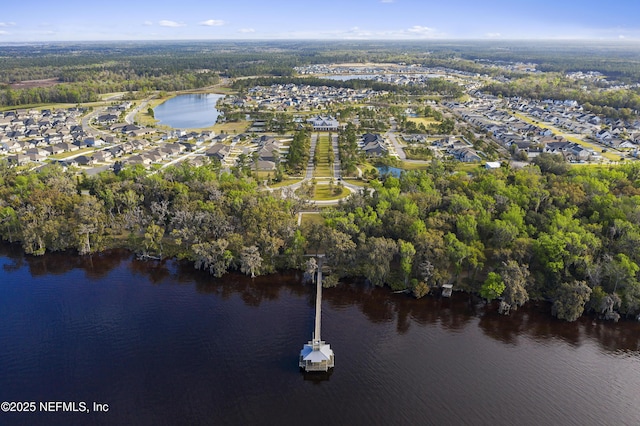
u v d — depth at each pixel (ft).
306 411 324.80
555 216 528.63
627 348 395.34
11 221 583.17
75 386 344.90
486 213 537.24
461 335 412.16
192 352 382.63
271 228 532.73
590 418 320.91
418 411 325.01
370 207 562.66
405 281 480.23
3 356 376.27
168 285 492.13
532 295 465.47
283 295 473.26
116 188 643.04
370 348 391.45
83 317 431.84
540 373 364.38
